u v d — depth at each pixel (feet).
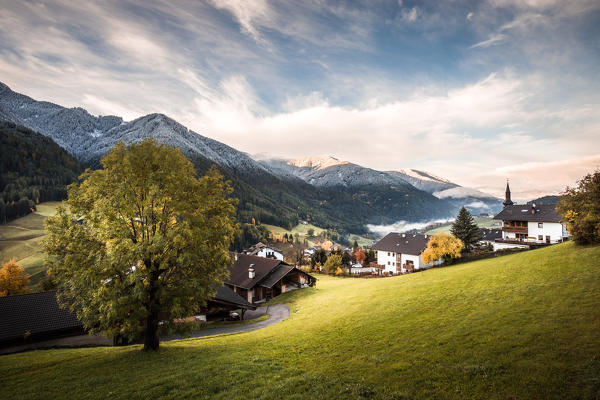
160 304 57.26
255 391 39.01
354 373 42.22
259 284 177.37
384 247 280.92
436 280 111.96
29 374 52.65
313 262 320.29
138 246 51.98
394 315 75.87
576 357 34.68
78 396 41.73
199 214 58.85
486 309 62.39
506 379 33.22
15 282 166.61
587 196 104.68
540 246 149.28
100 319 53.93
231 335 92.17
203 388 41.60
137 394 40.93
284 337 73.67
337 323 80.94
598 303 50.03
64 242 54.95
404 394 33.68
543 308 54.13
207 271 61.72
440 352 44.78
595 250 88.63
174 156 64.34
